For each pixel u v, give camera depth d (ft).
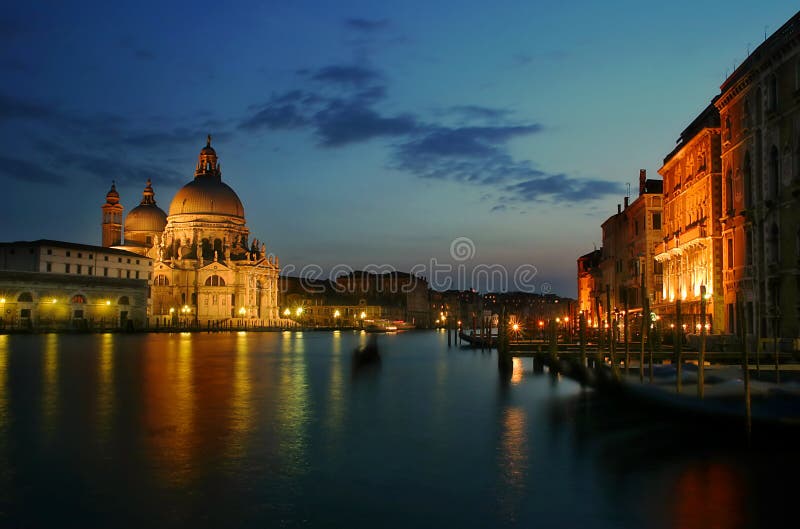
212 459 65.57
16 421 84.02
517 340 269.64
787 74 138.21
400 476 60.13
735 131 164.55
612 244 302.45
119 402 100.07
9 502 52.39
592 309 357.82
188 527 47.50
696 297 186.60
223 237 612.29
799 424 70.90
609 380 108.17
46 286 397.60
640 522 48.83
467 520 49.08
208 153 645.51
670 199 217.77
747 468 62.34
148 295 513.45
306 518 49.34
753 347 142.72
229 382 128.36
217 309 580.30
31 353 203.00
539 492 55.57
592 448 71.00
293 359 195.42
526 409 97.66
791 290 136.87
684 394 84.64
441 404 102.53
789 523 48.52
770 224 146.10
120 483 57.36
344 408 97.71
